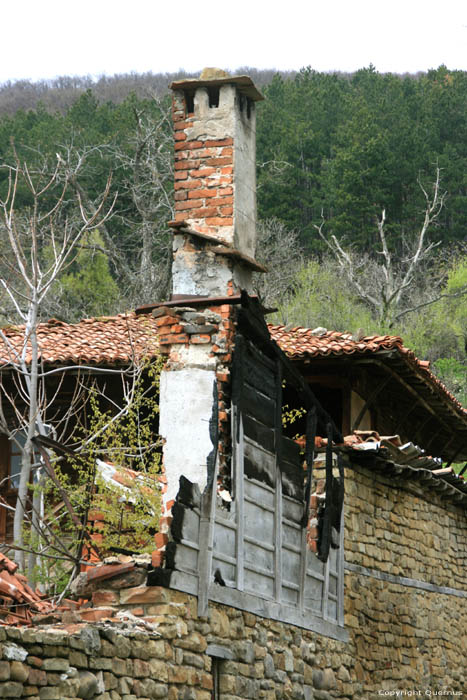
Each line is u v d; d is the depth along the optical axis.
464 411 22.62
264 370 13.05
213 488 11.30
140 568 10.47
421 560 18.70
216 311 12.57
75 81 78.50
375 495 16.92
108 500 14.67
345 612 15.19
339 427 20.81
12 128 53.62
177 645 10.41
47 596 13.13
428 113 63.19
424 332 46.50
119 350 18.64
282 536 13.12
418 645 17.89
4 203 16.88
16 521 14.84
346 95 63.19
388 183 57.72
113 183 46.91
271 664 12.38
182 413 12.24
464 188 58.53
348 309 46.00
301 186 57.72
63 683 8.50
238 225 13.59
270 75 86.94
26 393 19.27
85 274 41.72
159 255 44.81
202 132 13.79
